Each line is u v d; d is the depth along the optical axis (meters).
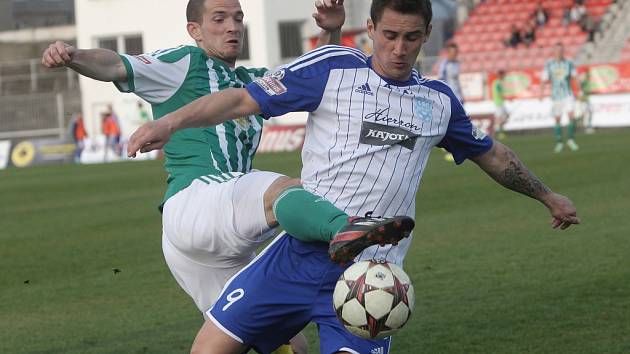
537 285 24.39
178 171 16.61
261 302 13.69
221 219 14.73
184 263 16.09
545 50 105.00
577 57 102.56
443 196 44.03
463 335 20.23
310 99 13.50
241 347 13.93
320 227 12.62
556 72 66.44
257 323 13.77
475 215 37.47
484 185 47.31
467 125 14.42
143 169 76.56
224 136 17.02
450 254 29.42
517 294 23.55
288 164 68.00
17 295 27.53
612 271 25.47
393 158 13.53
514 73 94.19
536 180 15.15
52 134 114.75
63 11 152.88
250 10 114.25
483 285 24.78
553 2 111.12
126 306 25.25
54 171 81.75
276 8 114.75
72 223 42.88
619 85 90.00
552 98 66.19
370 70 13.61
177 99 17.20
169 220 15.75
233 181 14.83
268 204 13.89
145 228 39.81
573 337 19.64
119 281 28.72
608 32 104.31
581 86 86.81
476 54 107.94
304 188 13.57
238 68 18.30
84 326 23.28
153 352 20.47
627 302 22.17
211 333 13.84
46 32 143.00
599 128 90.38
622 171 49.38
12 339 22.34
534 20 109.25
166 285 27.73
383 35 13.19
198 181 15.76
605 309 21.66
